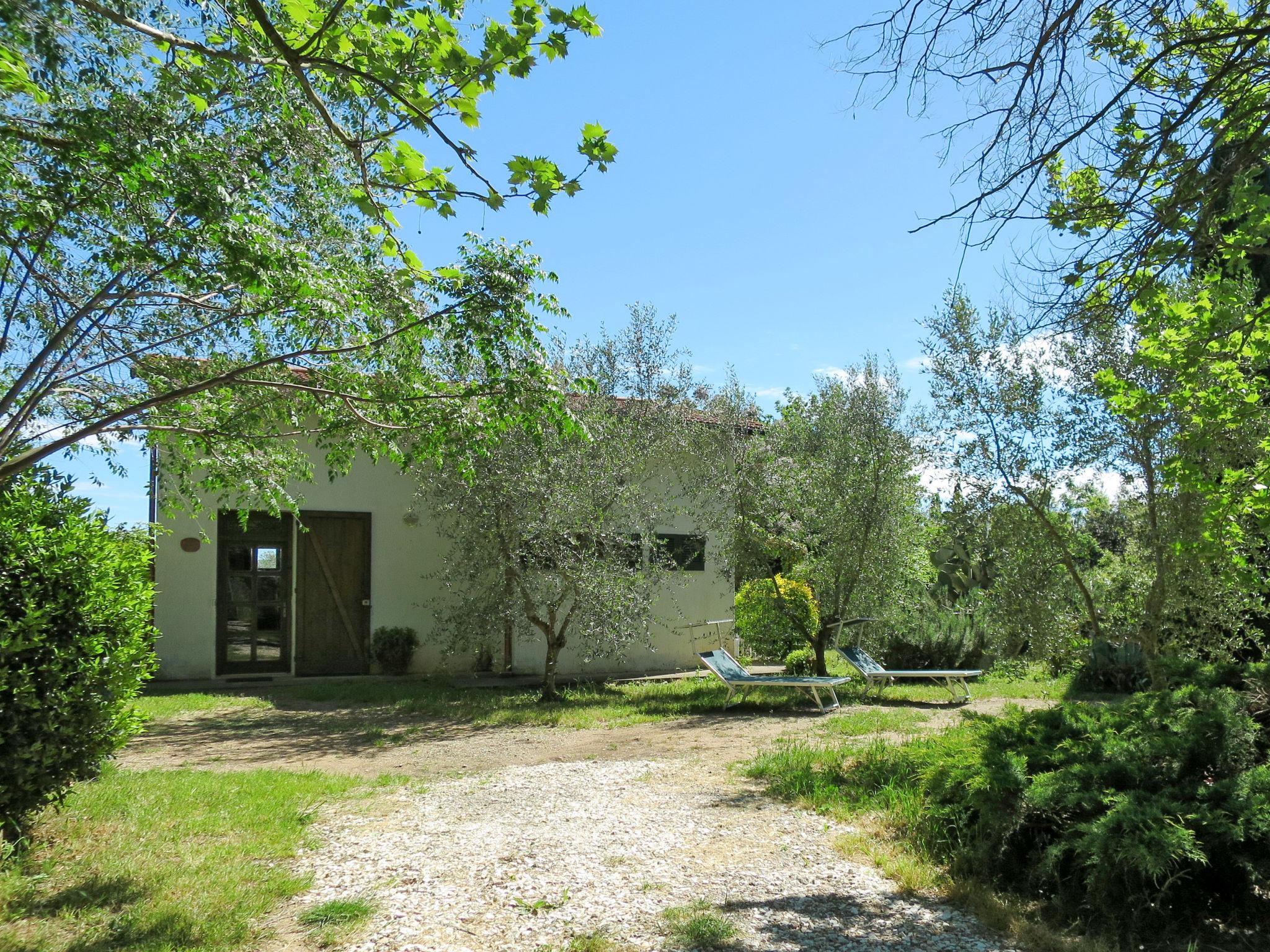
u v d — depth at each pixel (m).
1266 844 4.19
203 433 6.38
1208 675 5.89
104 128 3.86
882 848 5.24
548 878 4.77
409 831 5.74
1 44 3.33
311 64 4.29
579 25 4.29
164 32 3.96
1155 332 6.43
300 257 4.61
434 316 5.04
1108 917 4.27
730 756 8.15
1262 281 7.55
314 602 14.09
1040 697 12.48
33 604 5.03
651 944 3.94
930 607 15.68
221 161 4.43
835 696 11.66
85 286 6.52
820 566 13.00
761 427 13.91
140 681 5.83
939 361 10.06
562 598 12.33
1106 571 9.98
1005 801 4.94
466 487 11.98
